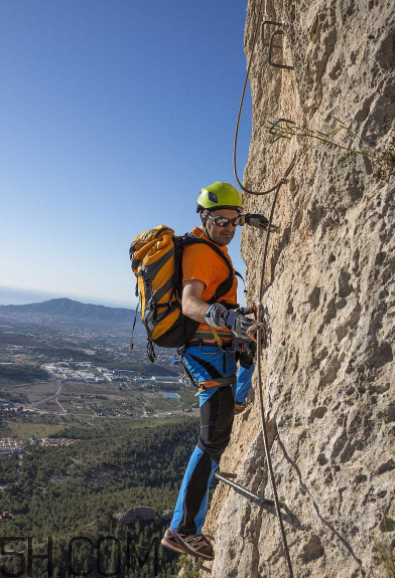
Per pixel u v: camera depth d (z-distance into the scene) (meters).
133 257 2.63
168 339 2.50
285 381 2.44
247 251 4.49
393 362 2.02
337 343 2.21
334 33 2.42
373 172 2.20
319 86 2.53
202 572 4.18
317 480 2.16
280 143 3.64
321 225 2.41
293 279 2.54
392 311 2.03
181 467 75.94
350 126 2.29
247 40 4.76
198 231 2.63
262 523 2.38
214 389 2.51
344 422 2.12
